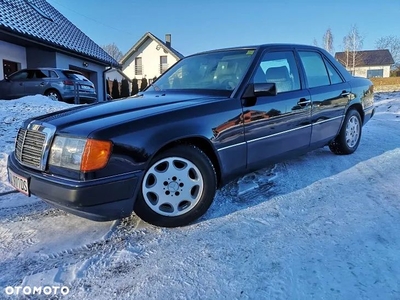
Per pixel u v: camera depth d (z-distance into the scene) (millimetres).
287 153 3436
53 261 2199
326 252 2188
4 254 2287
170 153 2529
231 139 2816
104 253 2287
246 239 2398
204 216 2795
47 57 14219
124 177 2256
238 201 3088
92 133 2191
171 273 2033
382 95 16312
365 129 6582
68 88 11312
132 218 2814
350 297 1760
